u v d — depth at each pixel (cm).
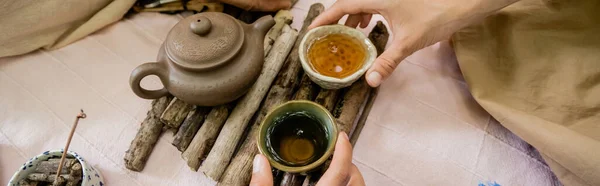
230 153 48
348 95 51
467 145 50
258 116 51
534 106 49
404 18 48
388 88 54
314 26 52
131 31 59
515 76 50
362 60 49
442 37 49
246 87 47
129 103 53
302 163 43
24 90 55
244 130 51
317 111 45
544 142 45
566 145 44
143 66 44
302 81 52
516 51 50
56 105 54
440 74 55
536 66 49
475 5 47
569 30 48
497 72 51
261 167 41
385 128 52
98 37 59
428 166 49
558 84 48
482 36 52
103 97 54
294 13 60
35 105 54
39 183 45
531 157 50
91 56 57
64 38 58
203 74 45
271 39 55
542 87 49
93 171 46
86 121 52
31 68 56
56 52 57
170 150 51
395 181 49
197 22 43
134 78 44
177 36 44
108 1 59
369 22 58
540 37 49
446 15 47
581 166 43
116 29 59
